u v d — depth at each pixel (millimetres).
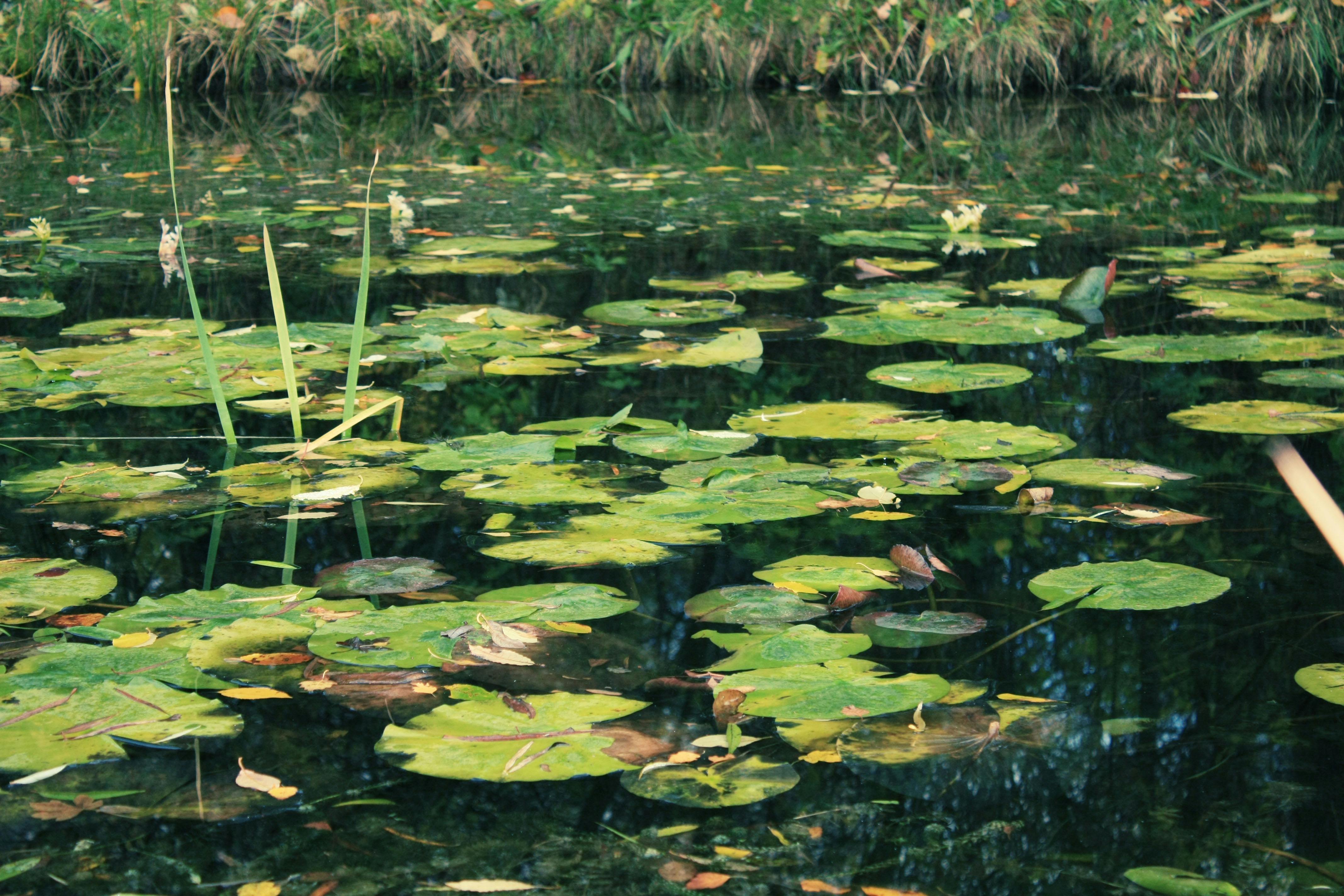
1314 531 1913
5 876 1107
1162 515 1974
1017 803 1237
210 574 1754
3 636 1544
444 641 1536
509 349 2979
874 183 5883
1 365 2805
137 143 7023
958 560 1823
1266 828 1199
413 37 9438
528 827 1196
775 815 1218
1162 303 3469
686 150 7082
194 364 2818
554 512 1987
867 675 1475
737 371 2834
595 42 9766
